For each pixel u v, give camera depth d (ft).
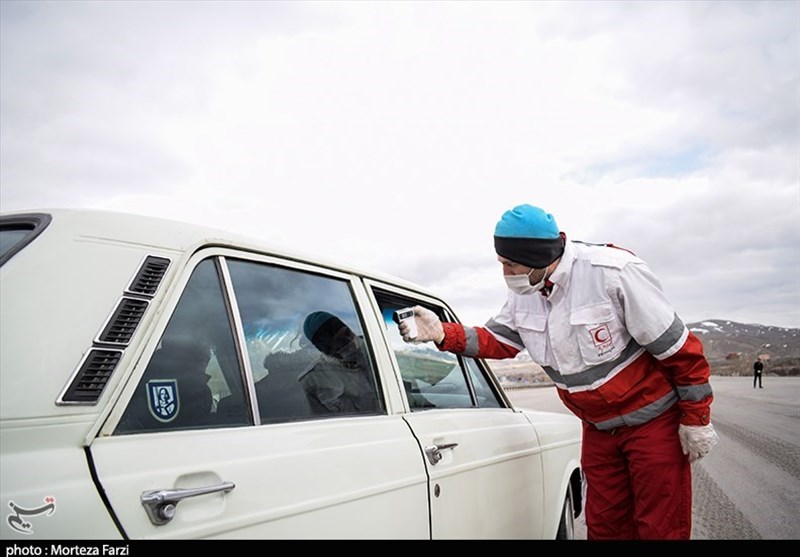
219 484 4.73
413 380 8.65
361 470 6.18
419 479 7.00
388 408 7.48
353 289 7.84
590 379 8.98
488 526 8.44
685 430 8.71
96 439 4.27
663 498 8.91
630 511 9.64
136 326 4.79
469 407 9.94
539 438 10.93
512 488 9.38
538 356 9.50
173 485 4.44
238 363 5.65
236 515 4.76
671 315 8.51
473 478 8.26
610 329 8.75
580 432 13.10
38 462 3.91
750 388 91.09
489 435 9.20
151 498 4.21
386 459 6.62
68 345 4.38
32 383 4.11
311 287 7.12
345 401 6.89
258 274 6.40
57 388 4.20
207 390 5.26
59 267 4.71
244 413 5.54
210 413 5.22
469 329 9.75
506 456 9.36
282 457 5.43
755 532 14.57
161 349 4.97
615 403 8.93
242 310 5.97
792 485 19.92
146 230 5.42
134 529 4.08
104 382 4.45
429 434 7.72
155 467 4.44
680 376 8.61
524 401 68.74
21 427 3.94
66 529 3.77
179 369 5.06
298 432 5.88
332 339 7.11
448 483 7.61
